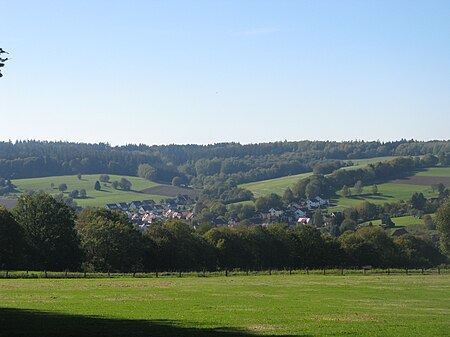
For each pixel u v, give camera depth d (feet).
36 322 123.95
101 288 221.05
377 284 267.39
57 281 256.32
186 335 110.93
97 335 109.50
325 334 114.21
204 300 183.52
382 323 132.46
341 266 501.15
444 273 384.88
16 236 369.30
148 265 441.27
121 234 418.92
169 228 470.39
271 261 499.10
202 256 472.44
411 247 560.20
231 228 529.86
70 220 412.16
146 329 118.01
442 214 487.20
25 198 407.23
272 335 112.06
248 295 205.57
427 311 162.91
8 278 277.44
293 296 205.46
